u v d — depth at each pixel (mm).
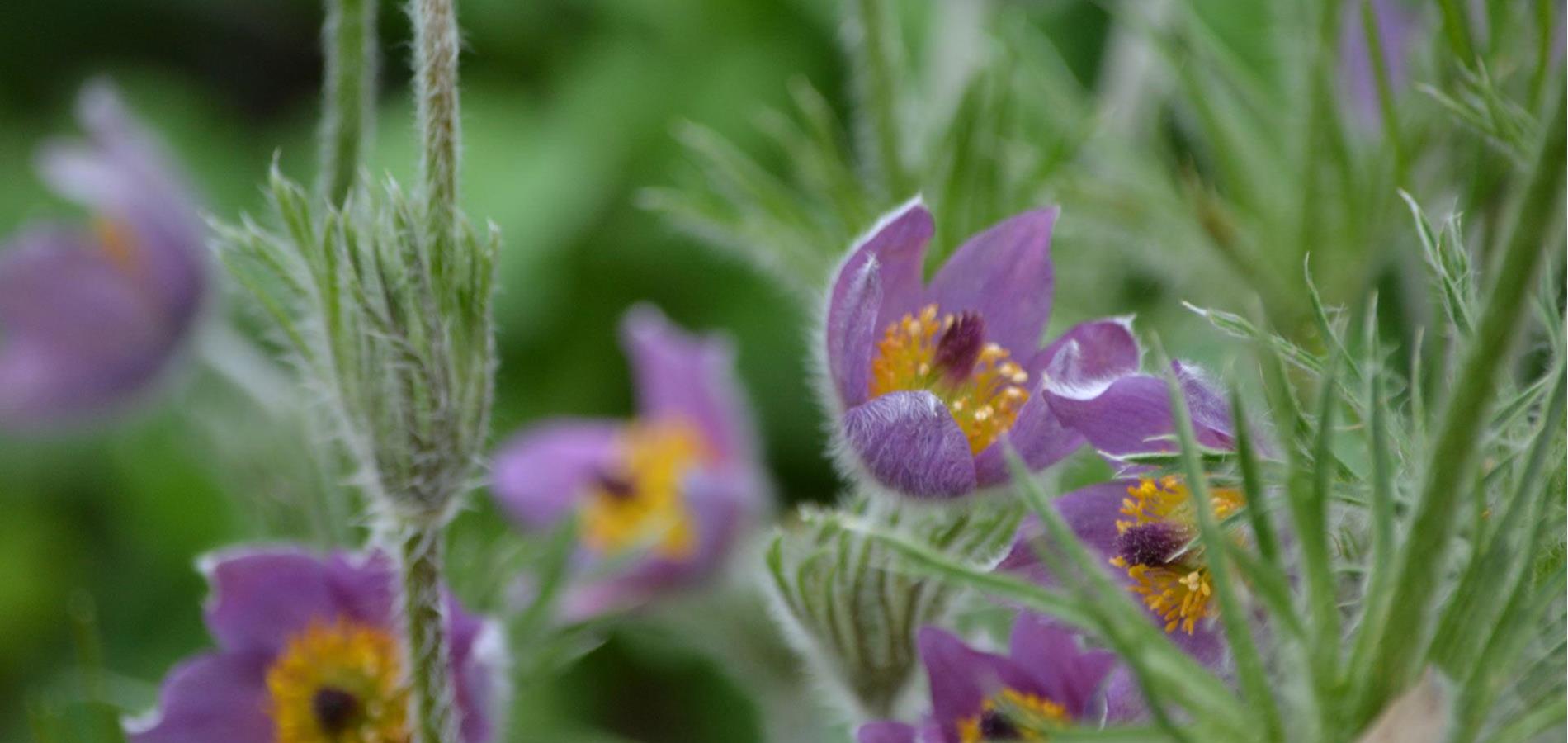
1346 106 784
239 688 700
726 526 886
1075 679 651
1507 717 608
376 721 697
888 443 654
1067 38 1140
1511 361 640
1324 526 599
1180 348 791
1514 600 597
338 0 688
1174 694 598
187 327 841
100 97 834
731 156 810
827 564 683
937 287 676
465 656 682
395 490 661
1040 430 648
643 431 933
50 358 843
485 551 756
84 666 687
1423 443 623
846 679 690
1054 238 799
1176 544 636
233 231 675
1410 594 592
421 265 652
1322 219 778
